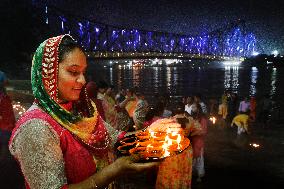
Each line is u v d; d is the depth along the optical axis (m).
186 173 4.68
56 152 1.15
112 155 1.63
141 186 5.49
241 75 103.06
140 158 1.18
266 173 7.14
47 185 1.09
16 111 10.55
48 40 1.26
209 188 6.27
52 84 1.21
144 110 5.60
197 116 7.46
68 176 1.24
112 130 1.67
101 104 4.54
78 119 1.25
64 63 1.21
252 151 9.06
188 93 44.12
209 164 7.79
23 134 1.13
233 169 7.43
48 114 1.20
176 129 1.67
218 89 52.03
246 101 13.72
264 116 14.35
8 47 34.94
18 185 4.67
